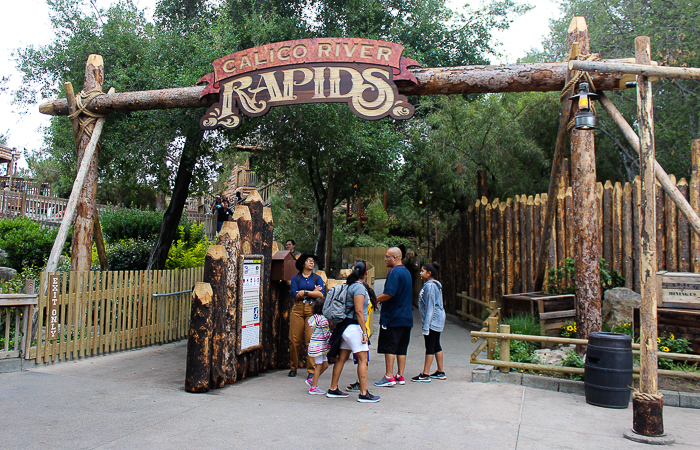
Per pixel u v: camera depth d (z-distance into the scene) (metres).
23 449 3.98
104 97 9.48
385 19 20.14
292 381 6.88
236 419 4.90
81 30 13.69
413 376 7.08
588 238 7.46
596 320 7.34
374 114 8.34
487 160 15.96
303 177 19.69
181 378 6.80
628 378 5.44
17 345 6.92
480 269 12.63
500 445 4.20
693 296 6.82
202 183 15.73
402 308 6.48
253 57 8.82
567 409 5.36
